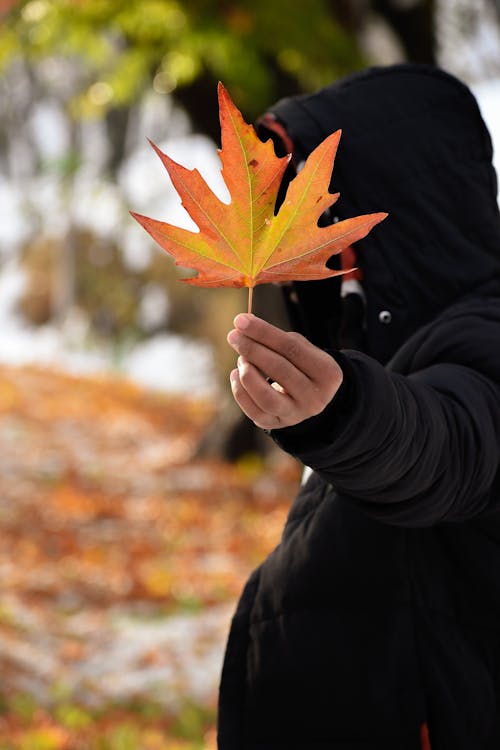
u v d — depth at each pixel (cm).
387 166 198
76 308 2656
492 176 205
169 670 721
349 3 1108
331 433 142
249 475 1368
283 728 196
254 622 202
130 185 2733
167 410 1947
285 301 234
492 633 188
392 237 196
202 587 950
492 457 163
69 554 1050
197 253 130
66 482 1368
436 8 1182
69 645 757
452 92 206
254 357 134
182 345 2503
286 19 915
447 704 185
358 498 159
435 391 163
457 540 186
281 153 218
